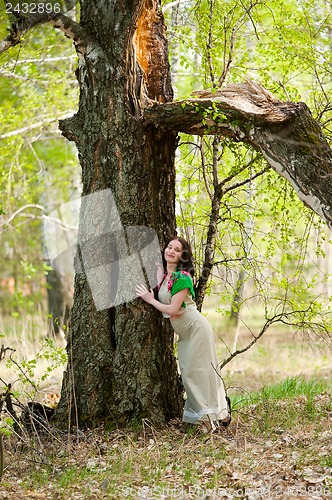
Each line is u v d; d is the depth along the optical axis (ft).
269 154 23.41
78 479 20.04
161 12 25.89
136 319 24.50
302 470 19.07
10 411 23.71
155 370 24.63
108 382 24.70
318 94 29.96
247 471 19.57
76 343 25.03
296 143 23.08
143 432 23.66
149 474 20.13
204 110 23.71
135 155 24.50
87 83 24.95
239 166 26.43
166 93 25.66
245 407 27.89
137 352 24.45
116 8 24.14
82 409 24.68
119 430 23.89
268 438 22.88
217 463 20.54
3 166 50.47
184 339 24.50
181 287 23.84
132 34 24.32
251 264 27.73
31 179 52.70
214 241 26.84
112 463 21.03
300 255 28.35
